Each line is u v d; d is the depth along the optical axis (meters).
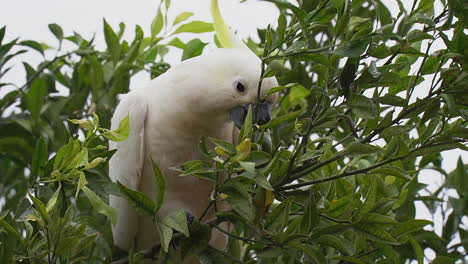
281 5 4.78
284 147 5.03
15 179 7.12
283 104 6.75
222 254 4.97
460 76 4.85
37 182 4.89
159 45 7.39
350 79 4.82
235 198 4.57
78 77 7.20
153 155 5.91
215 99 5.68
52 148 6.97
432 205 6.41
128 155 5.86
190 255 4.94
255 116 5.28
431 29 5.05
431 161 6.64
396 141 4.84
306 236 4.76
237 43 5.89
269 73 4.84
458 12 4.90
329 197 5.27
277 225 4.84
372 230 4.75
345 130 6.34
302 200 5.07
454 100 4.88
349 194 5.39
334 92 5.05
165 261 5.33
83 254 5.95
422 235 6.13
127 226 5.88
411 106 4.93
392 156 4.86
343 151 4.79
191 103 5.73
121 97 6.27
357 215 4.82
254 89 5.66
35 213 4.87
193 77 5.73
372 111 4.75
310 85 6.56
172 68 5.97
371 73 4.73
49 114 7.04
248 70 5.68
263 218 5.06
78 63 7.24
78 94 7.21
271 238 4.85
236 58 5.73
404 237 5.29
